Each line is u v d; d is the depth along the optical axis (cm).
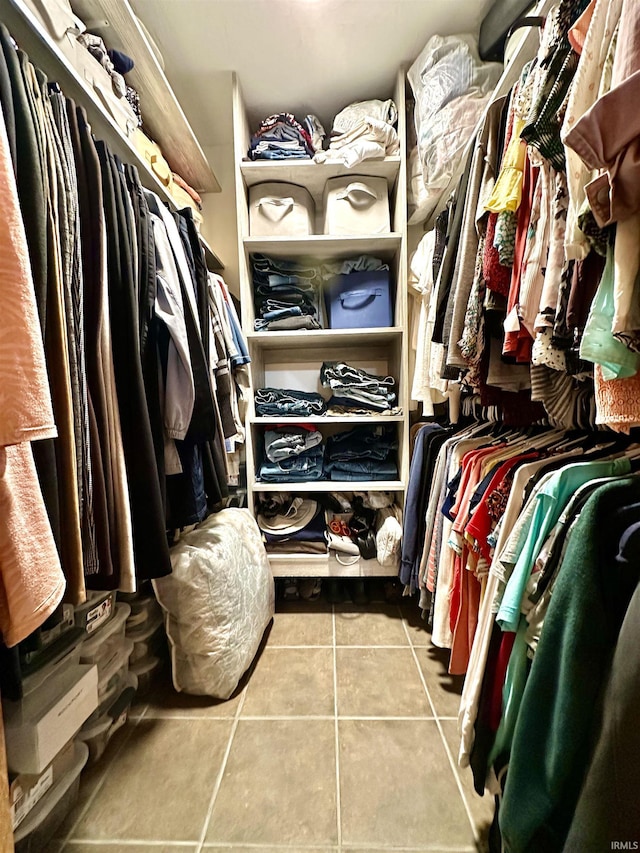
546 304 59
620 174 39
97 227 70
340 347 188
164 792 82
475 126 119
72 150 66
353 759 89
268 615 140
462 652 99
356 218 154
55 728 67
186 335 94
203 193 186
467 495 95
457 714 103
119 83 97
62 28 74
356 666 123
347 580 172
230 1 117
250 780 85
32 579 47
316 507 171
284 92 155
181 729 99
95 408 69
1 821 44
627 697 41
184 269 98
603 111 38
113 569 72
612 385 48
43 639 75
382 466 166
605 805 41
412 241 177
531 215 66
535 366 76
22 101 54
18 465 46
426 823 75
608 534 50
